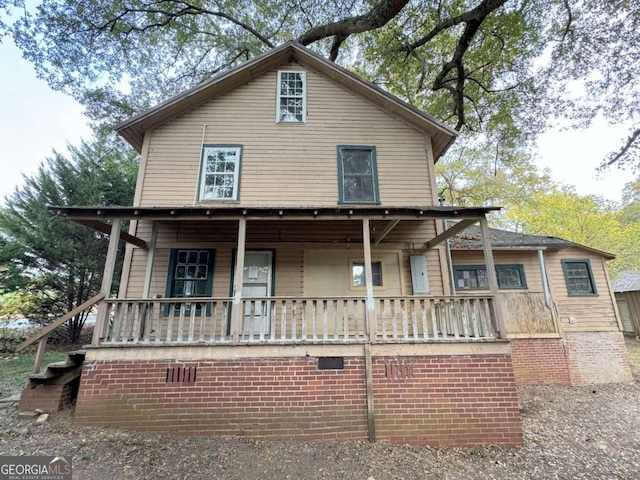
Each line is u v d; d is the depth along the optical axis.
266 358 5.19
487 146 16.97
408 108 8.07
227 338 5.83
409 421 5.02
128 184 15.42
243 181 7.65
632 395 7.93
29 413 5.17
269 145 7.95
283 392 5.07
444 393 5.15
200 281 7.24
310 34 11.84
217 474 3.86
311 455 4.45
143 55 14.33
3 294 11.32
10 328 11.58
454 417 5.05
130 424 4.85
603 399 7.66
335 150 8.02
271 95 8.34
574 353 9.07
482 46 12.80
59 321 5.39
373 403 5.06
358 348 5.30
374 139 8.20
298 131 8.10
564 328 9.24
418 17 12.49
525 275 9.47
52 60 12.52
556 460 4.60
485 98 14.11
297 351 5.23
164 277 7.12
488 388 5.18
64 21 12.02
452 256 9.44
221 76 7.93
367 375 5.16
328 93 8.46
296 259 7.55
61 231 12.80
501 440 4.99
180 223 7.45
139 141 8.13
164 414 4.90
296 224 7.68
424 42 12.05
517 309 9.25
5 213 12.45
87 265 12.84
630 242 21.70
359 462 4.31
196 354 5.14
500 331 5.39
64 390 5.53
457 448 4.88
